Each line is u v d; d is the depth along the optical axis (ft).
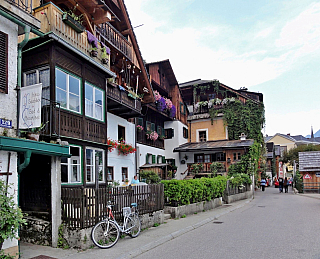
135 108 61.16
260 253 24.08
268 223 38.52
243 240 28.91
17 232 22.86
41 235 27.61
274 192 105.70
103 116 43.14
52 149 26.16
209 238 30.48
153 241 28.66
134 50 69.67
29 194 29.04
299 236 30.09
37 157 28.63
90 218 26.58
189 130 110.42
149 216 36.01
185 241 29.60
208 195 54.08
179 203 44.86
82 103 37.93
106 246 26.25
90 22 48.26
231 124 102.37
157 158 88.43
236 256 23.40
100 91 42.75
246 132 101.24
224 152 94.58
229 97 106.52
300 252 24.11
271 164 178.29
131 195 33.35
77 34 37.76
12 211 20.21
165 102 87.10
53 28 33.27
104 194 28.63
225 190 64.28
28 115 25.86
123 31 67.56
